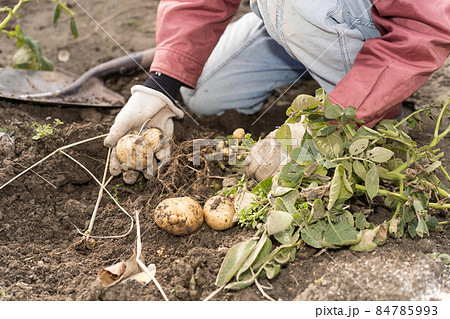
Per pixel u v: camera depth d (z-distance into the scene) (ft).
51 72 7.52
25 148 5.65
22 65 7.22
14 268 4.51
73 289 4.31
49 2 10.43
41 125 6.07
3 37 9.06
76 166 5.60
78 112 6.65
